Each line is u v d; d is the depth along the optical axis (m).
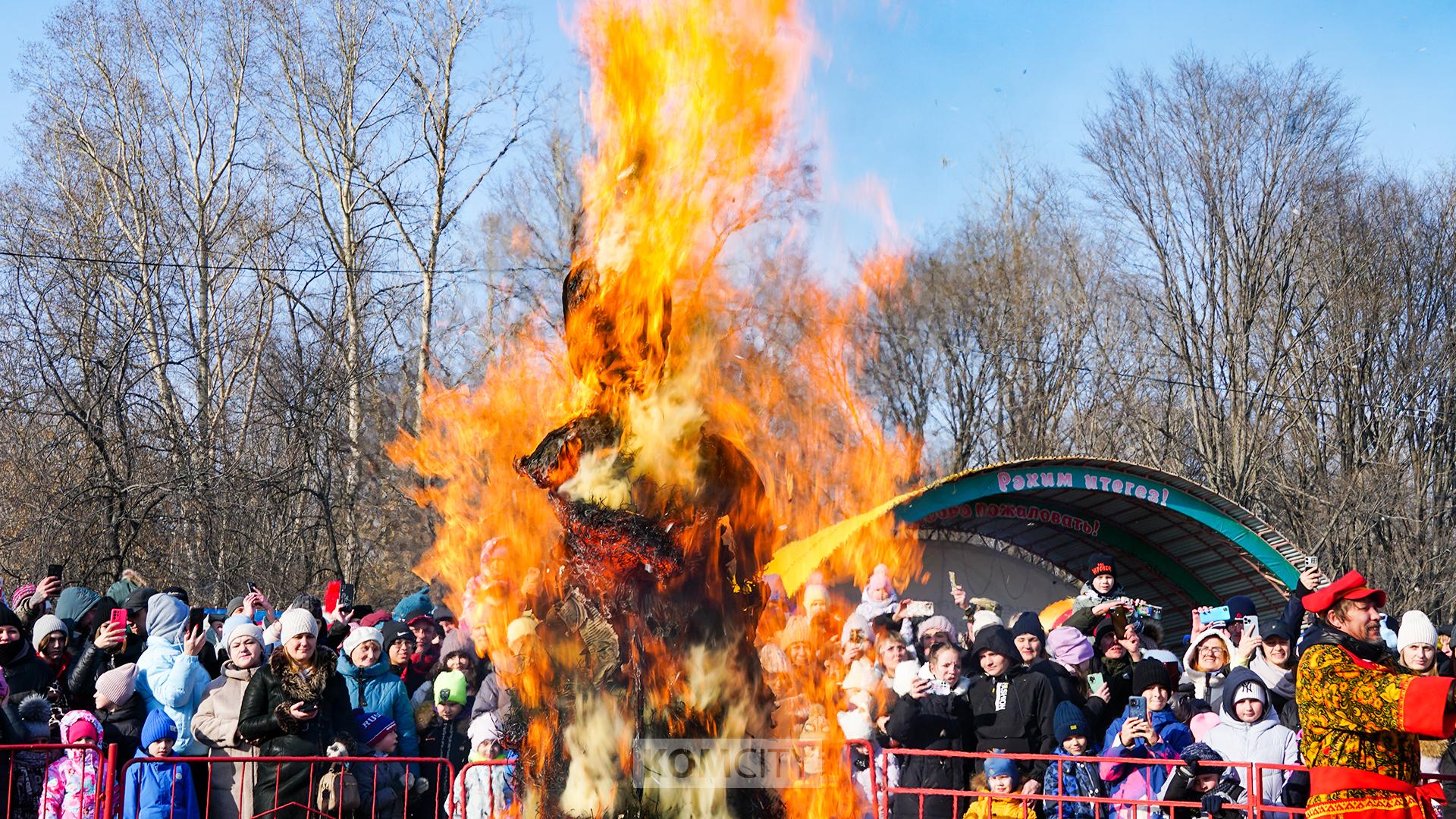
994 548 16.67
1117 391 32.94
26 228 26.98
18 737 7.31
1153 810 7.20
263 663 7.76
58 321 23.08
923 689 7.90
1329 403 32.31
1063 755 7.44
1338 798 5.07
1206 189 32.38
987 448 31.11
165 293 28.19
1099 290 33.00
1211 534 15.12
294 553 22.03
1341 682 5.05
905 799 7.91
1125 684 8.52
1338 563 29.52
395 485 23.42
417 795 7.98
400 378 24.97
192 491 20.92
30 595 10.31
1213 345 32.72
